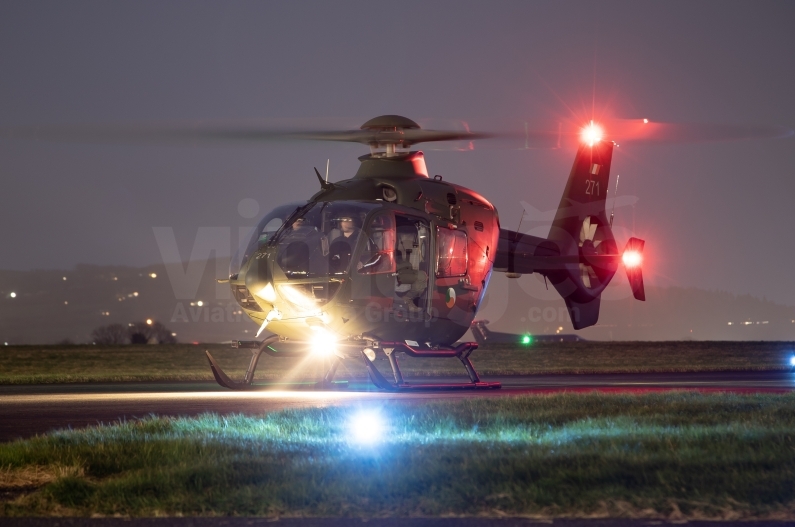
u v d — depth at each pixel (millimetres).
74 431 22531
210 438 21375
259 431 22766
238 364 76188
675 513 14812
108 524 14719
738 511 14875
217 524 14617
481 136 40812
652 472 16938
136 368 72062
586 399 31047
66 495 16094
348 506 15383
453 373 63281
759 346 91875
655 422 24969
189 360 77938
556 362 77750
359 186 40094
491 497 15609
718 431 22000
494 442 20438
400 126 39656
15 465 19125
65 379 55812
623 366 74562
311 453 19516
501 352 84688
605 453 18750
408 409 27719
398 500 15555
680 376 61250
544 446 19844
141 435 21828
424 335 40906
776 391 39906
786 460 18188
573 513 14961
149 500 15734
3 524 14758
